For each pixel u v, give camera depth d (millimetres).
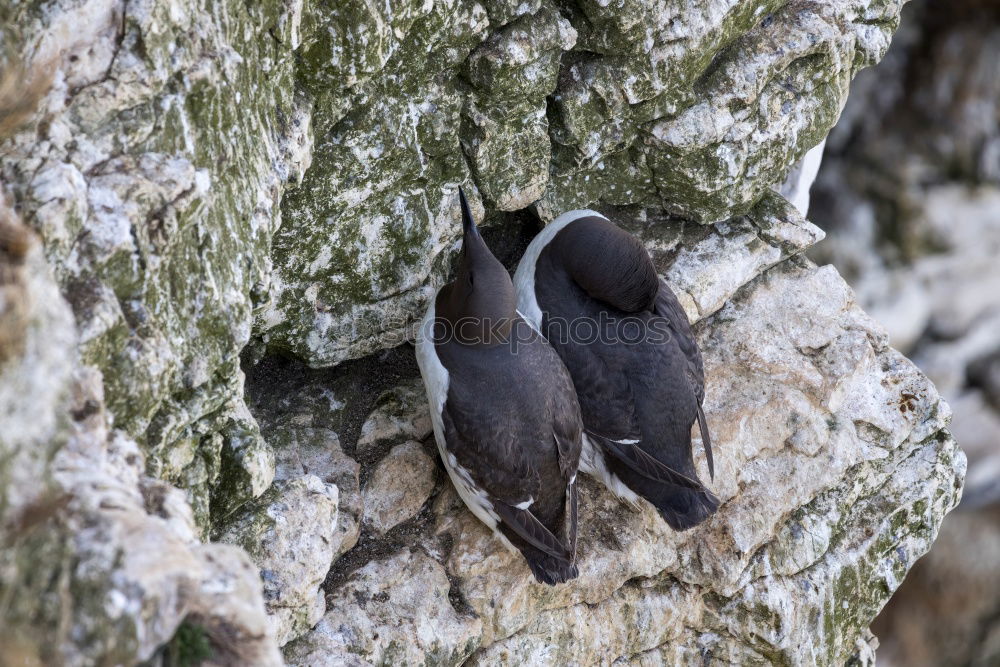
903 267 20266
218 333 7266
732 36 10766
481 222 10992
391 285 10266
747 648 11164
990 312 20188
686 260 12008
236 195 7355
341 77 8422
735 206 11844
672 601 10781
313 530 8859
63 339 5266
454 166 9992
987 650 20391
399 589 9617
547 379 9383
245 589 5738
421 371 9656
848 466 11516
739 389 11570
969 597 20422
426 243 10227
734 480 11023
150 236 6344
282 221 9141
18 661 4750
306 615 8906
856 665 12484
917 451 12297
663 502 9945
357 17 8078
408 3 8352
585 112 10477
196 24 6637
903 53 19859
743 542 10750
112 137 6309
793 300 12484
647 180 11633
